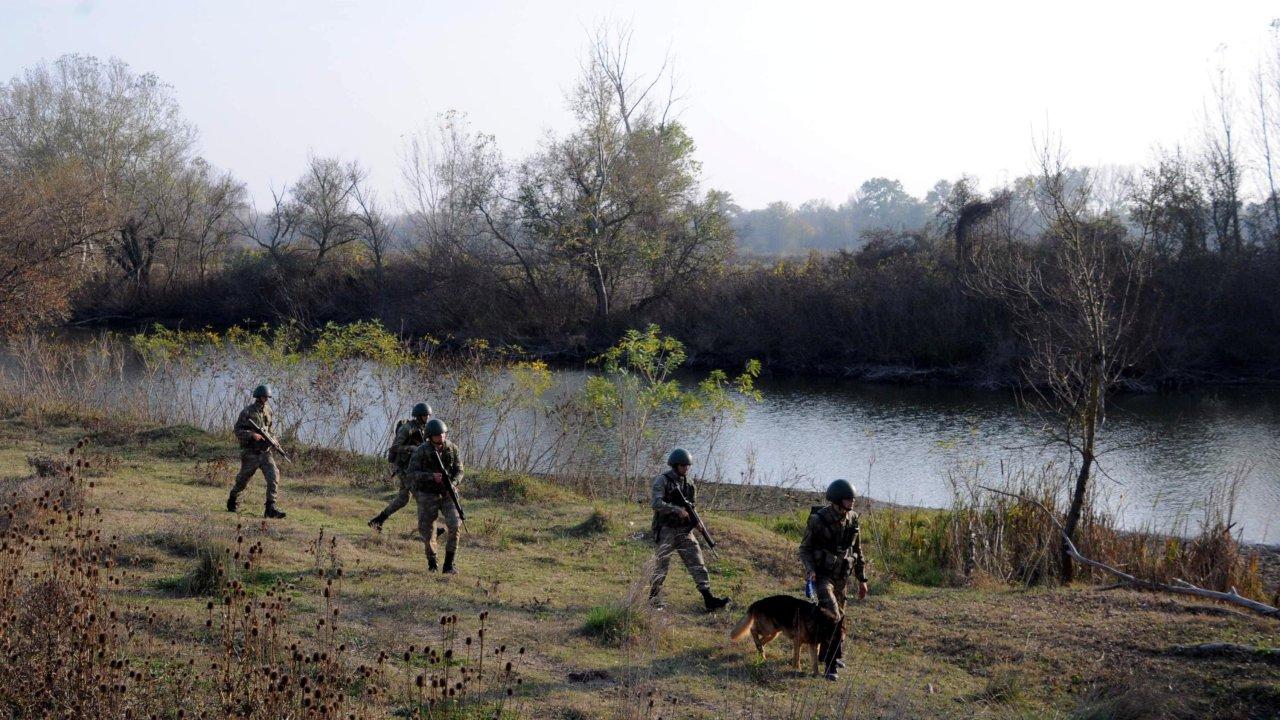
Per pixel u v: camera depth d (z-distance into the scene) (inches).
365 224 2393.0
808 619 296.7
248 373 938.7
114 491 479.8
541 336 1925.4
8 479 479.8
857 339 1683.1
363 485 609.6
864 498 748.6
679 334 1841.8
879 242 1989.4
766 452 947.3
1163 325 1368.1
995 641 334.0
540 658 290.7
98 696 195.3
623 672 284.5
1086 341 546.9
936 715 265.9
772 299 1781.5
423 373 811.4
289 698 200.4
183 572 337.4
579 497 626.8
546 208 1952.5
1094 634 339.6
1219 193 1593.3
